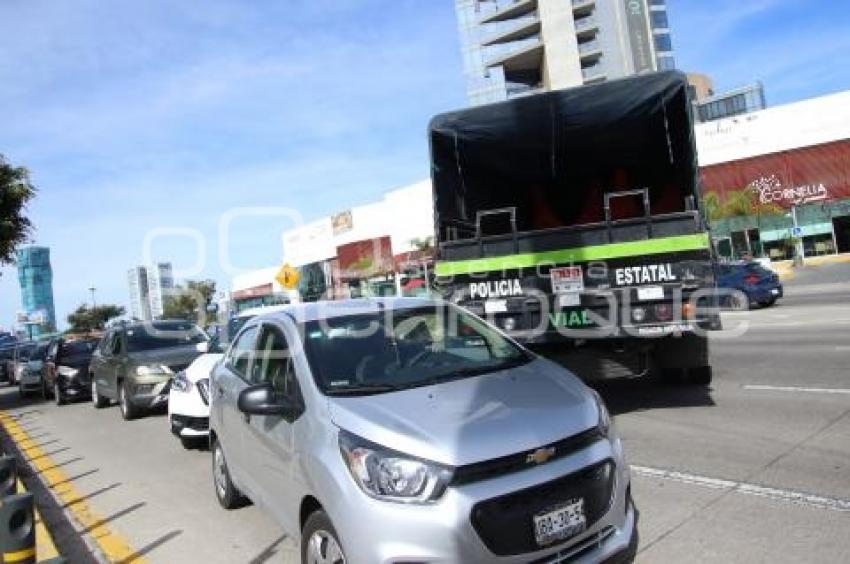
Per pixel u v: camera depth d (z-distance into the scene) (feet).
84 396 66.23
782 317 65.36
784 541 16.08
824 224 162.71
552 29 301.02
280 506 16.81
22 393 83.30
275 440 16.88
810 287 102.78
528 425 13.62
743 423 26.61
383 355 17.26
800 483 19.63
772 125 168.45
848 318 57.21
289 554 19.25
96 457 36.50
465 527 12.47
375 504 12.90
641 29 303.48
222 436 22.40
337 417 14.57
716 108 333.42
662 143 34.17
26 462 37.42
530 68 324.80
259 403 16.33
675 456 23.27
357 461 13.43
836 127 163.02
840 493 18.62
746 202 165.89
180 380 34.99
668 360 32.99
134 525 23.72
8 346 129.08
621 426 27.91
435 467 12.79
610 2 302.45
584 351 29.37
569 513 13.21
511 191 38.01
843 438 23.53
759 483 19.95
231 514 23.25
